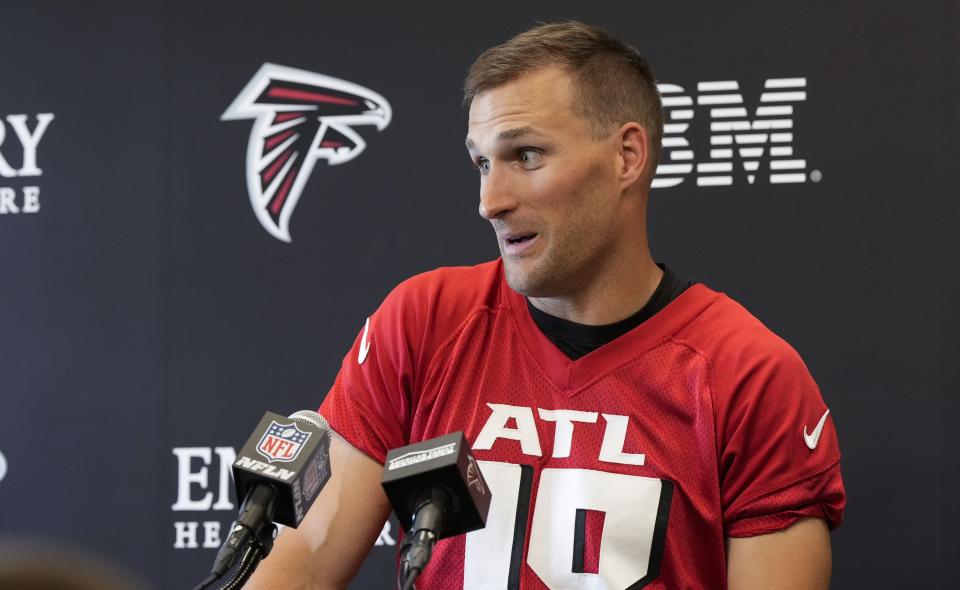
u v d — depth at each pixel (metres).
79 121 5.61
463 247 5.37
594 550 2.85
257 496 2.29
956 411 4.93
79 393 5.53
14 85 5.64
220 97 5.54
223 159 5.53
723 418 2.89
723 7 5.20
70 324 5.56
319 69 5.48
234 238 5.50
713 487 2.90
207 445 5.46
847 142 5.07
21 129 5.63
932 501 4.92
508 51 2.89
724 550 2.94
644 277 3.03
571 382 2.98
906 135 5.03
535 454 2.94
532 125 2.81
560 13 5.34
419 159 5.41
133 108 5.59
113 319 5.54
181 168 5.54
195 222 5.52
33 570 0.75
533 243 2.88
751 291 5.11
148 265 5.54
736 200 5.14
